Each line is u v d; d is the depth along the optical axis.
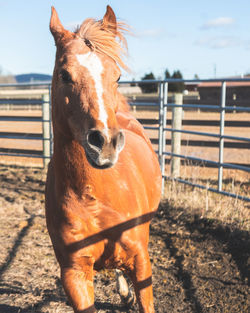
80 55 1.78
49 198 2.20
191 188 5.59
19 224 4.47
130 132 2.86
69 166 1.93
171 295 2.97
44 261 3.54
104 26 1.97
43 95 7.28
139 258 2.17
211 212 4.43
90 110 1.68
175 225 4.35
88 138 1.64
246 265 3.38
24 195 5.68
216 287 3.06
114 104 1.77
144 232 2.23
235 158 7.66
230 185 5.64
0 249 3.82
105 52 1.81
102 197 1.99
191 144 6.52
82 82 1.73
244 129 12.12
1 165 7.80
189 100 9.33
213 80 4.69
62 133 1.89
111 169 2.04
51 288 3.11
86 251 2.05
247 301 2.86
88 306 2.05
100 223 2.03
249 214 4.36
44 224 4.52
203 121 6.51
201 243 3.87
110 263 2.19
